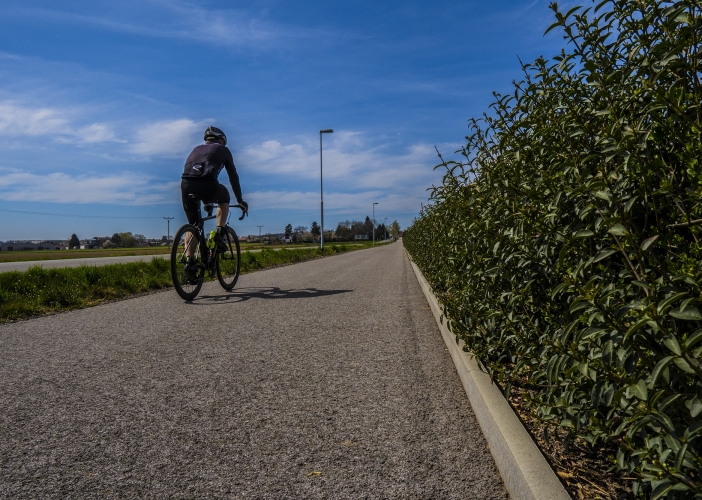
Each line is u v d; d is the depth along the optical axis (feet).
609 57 6.14
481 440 7.65
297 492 6.14
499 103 8.62
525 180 7.65
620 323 4.54
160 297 23.86
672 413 4.50
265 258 56.29
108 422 8.38
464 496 6.05
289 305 21.03
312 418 8.56
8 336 15.11
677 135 4.83
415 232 39.55
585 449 6.73
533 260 7.06
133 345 13.80
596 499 5.44
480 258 9.41
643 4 5.13
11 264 62.03
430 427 8.17
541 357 7.02
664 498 4.38
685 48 4.76
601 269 5.76
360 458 7.07
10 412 8.82
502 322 9.00
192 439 7.70
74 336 15.02
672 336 3.87
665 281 4.62
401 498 6.01
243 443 7.56
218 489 6.22
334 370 11.46
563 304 7.09
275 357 12.57
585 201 5.53
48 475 6.57
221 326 16.49
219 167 22.36
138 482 6.39
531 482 5.40
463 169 10.68
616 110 5.14
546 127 6.50
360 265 51.42
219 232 23.81
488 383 8.82
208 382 10.55
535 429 7.50
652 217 5.41
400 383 10.49
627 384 4.51
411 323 17.02
